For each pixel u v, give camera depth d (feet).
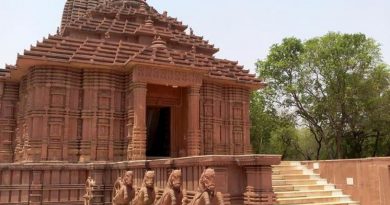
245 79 69.92
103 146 55.11
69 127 54.19
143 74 54.75
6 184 44.75
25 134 54.60
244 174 29.09
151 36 67.77
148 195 30.66
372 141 136.05
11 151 65.51
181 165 31.01
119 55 57.77
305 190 49.70
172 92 63.52
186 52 67.26
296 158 163.32
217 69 68.33
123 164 43.47
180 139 62.69
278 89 134.62
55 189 46.85
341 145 126.41
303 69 127.44
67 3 89.51
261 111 135.74
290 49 131.23
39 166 46.47
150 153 73.46
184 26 79.82
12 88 67.41
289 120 136.05
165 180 33.73
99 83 56.65
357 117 121.60
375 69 120.26
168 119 67.31
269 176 28.02
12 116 66.85
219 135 66.49
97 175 47.60
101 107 56.29
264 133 140.46
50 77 53.88
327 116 125.29
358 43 119.34
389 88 120.98
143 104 54.34
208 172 24.58
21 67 55.52
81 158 53.31
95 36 66.90
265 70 134.82
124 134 57.26
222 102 68.85
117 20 70.90
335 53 118.93
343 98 117.50
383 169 47.80
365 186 49.75
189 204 25.52
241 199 28.55
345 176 52.60
